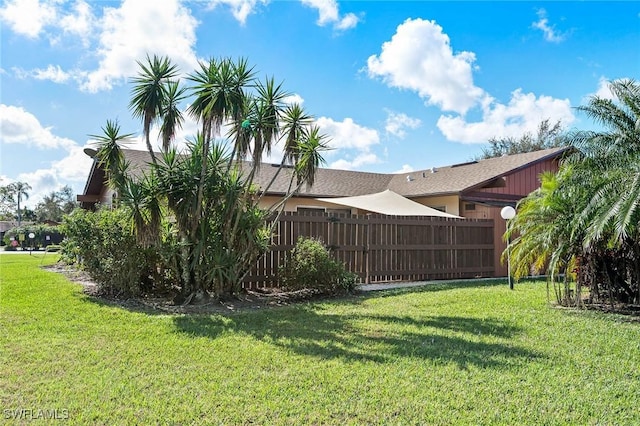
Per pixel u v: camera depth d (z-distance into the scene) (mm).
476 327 7316
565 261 9781
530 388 4598
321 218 12875
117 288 10336
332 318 7992
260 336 6566
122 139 9648
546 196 9852
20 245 44562
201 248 9445
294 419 3820
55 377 4746
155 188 9094
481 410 4059
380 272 13992
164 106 9602
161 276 10719
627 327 7488
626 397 4414
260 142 9719
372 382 4688
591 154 9539
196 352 5695
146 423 3717
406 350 5871
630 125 9648
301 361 5367
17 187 67688
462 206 18734
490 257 16328
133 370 4988
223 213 9695
